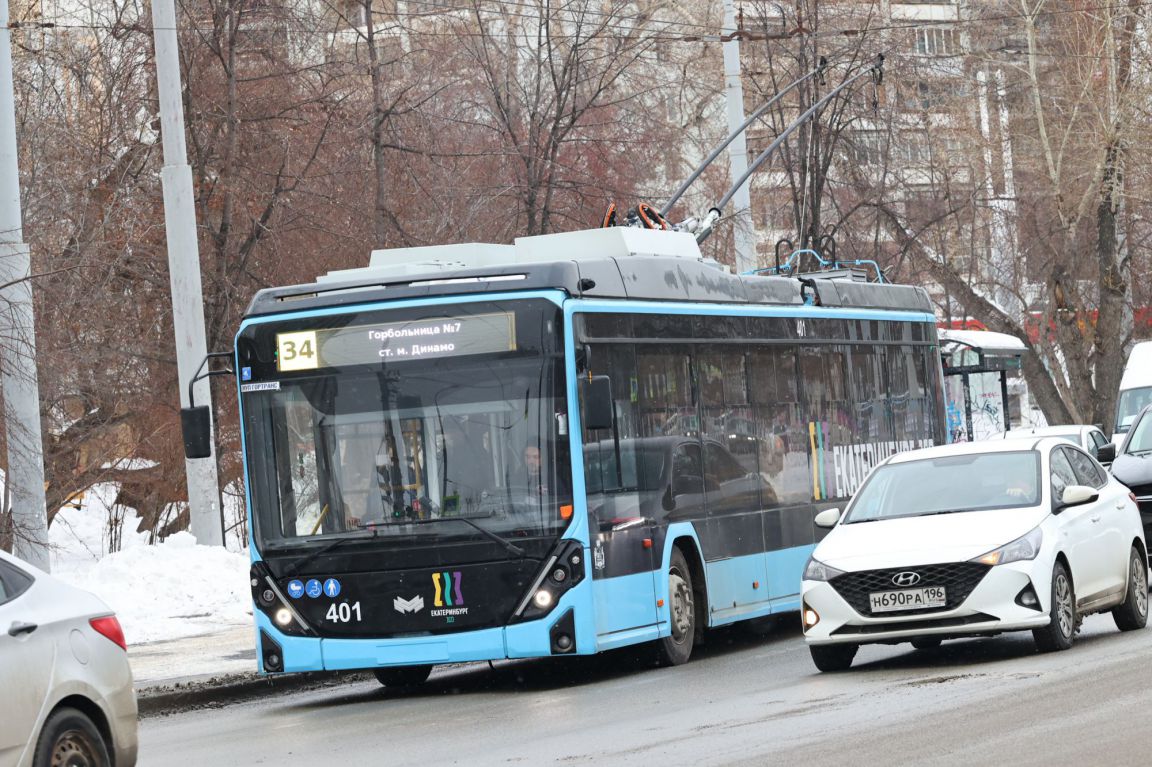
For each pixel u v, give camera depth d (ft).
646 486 114.73
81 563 223.51
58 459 225.15
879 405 154.81
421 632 106.42
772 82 319.88
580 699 101.40
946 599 99.25
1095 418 342.03
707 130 350.84
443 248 118.93
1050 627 101.09
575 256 120.88
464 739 85.61
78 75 239.09
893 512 108.68
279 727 98.58
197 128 247.70
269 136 251.60
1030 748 68.08
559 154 288.92
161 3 178.81
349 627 107.55
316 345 109.91
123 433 236.22
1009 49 350.23
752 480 130.52
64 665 64.75
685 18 336.08
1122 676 89.35
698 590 121.49
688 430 121.49
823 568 102.01
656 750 75.41
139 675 121.49
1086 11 326.44
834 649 103.96
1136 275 392.06
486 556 105.81
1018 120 345.31
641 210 147.84
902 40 332.60
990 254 363.56
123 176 234.17
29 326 157.58
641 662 121.80
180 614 159.94
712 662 119.24
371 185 260.21
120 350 221.87
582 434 107.24
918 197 351.05
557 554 105.19
